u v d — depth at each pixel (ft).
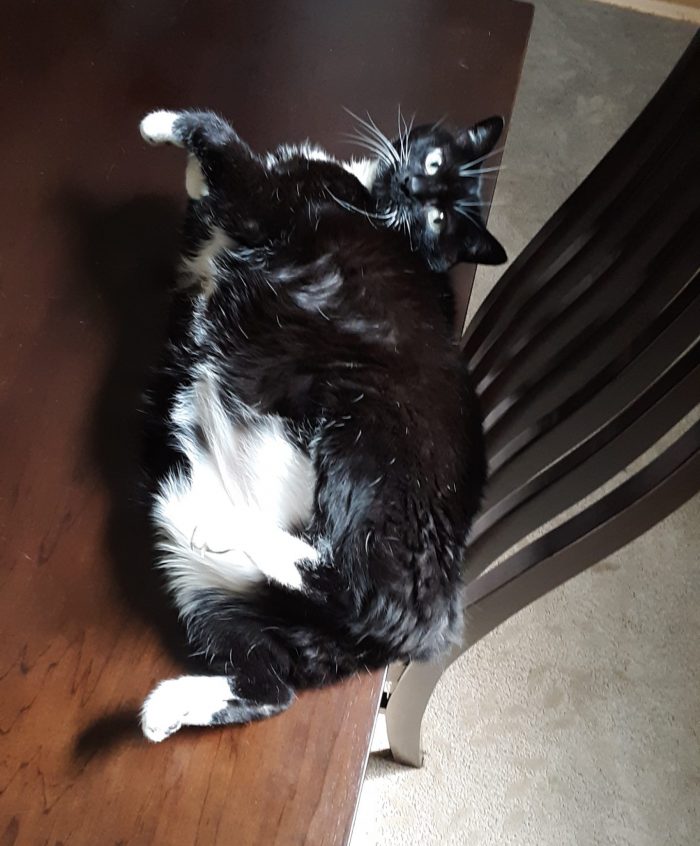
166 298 2.20
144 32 2.53
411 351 2.35
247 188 2.29
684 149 1.73
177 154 2.34
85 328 2.11
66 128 2.32
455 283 2.63
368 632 2.08
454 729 3.29
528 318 2.14
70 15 2.51
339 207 2.41
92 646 1.83
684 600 3.54
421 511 2.21
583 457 1.75
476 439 2.32
